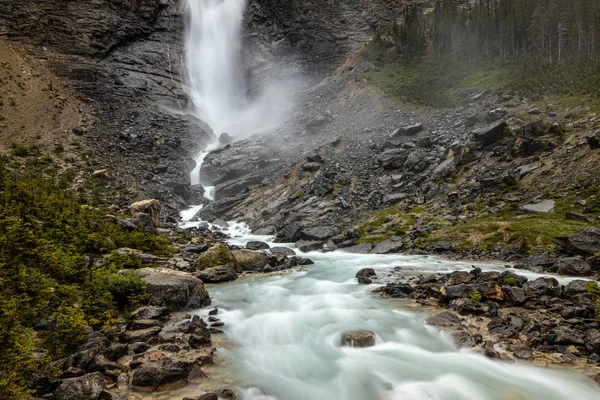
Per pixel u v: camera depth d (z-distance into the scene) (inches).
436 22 3708.2
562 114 1696.6
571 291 627.5
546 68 2343.8
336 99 3112.7
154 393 392.5
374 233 1393.9
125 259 868.6
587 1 2554.1
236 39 4114.2
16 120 2440.9
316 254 1288.1
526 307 607.5
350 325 592.4
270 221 1760.6
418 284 800.9
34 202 989.8
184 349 493.7
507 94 2164.1
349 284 851.4
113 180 2114.9
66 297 564.7
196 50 4082.2
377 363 474.0
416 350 507.8
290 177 2062.0
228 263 1017.5
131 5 3764.8
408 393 406.3
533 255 962.7
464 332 532.4
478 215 1298.0
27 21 3243.1
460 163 1638.8
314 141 2539.4
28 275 547.5
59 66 3132.4
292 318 629.3
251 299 753.0
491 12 3363.7
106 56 3440.0
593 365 438.0
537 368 439.2
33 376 375.6
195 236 1550.2
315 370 458.6
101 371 421.4
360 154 2060.8
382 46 3695.9
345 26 4222.4
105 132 2672.2
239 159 2427.4
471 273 764.6
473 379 428.1
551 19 2711.6
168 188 2209.6
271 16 4143.7
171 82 3526.1
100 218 1200.8
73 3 3479.3
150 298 653.3
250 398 393.7
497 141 1628.9
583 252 888.9
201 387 409.4
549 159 1397.6
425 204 1515.7
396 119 2449.6
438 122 2171.5
